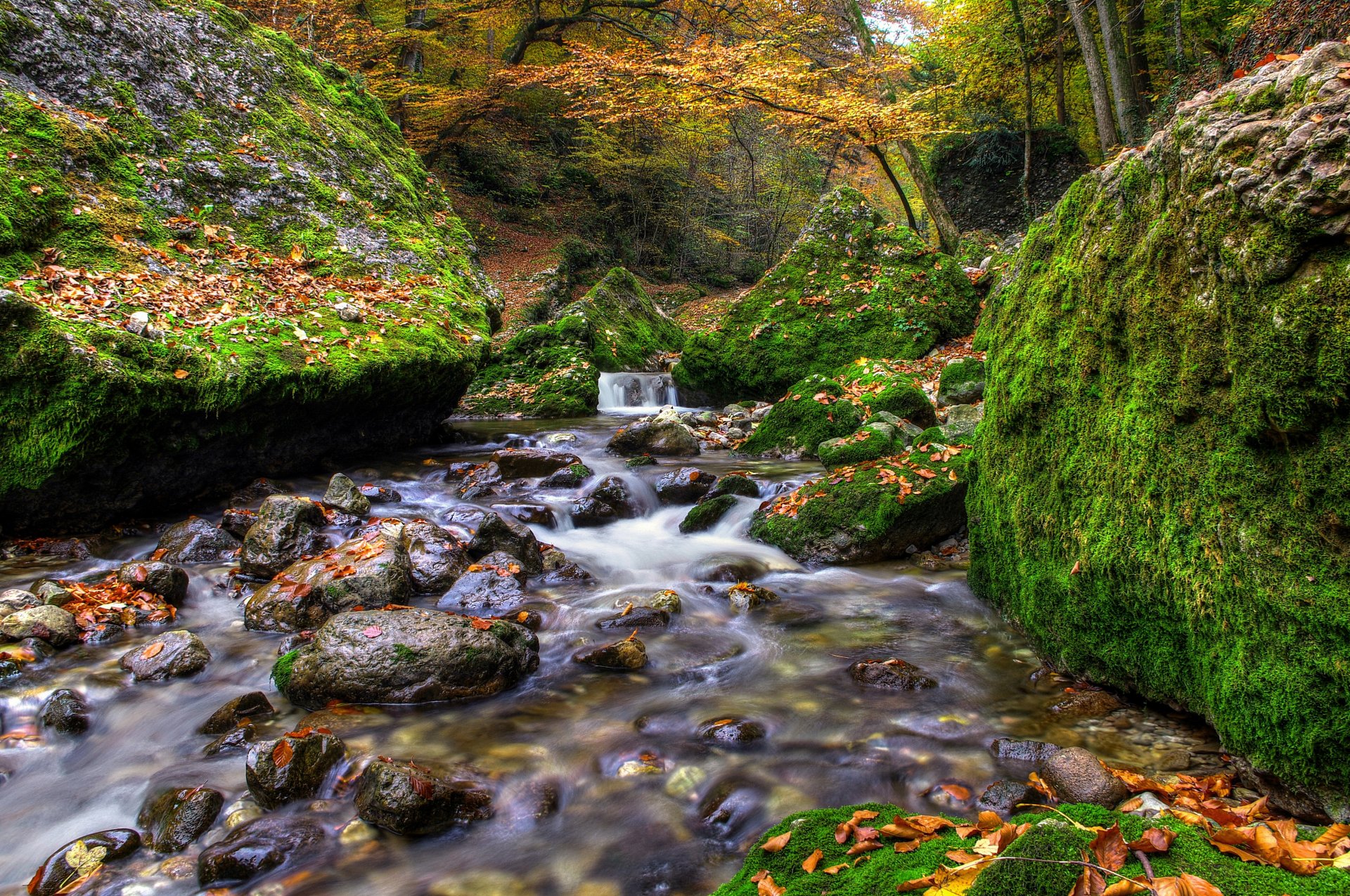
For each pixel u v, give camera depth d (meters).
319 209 8.30
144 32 8.02
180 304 6.14
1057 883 1.72
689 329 21.23
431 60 24.20
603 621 4.37
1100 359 3.38
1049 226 4.20
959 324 11.53
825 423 8.25
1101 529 3.25
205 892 2.42
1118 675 3.28
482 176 25.97
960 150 19.89
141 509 5.72
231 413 5.81
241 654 3.95
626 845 2.62
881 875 2.04
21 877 2.55
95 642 3.98
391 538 4.78
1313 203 2.22
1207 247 2.67
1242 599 2.52
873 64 16.66
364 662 3.46
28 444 4.93
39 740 3.22
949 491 5.51
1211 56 12.84
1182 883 1.67
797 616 4.57
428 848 2.61
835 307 11.59
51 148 6.40
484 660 3.59
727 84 15.15
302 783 2.82
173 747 3.19
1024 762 2.93
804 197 29.62
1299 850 1.94
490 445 8.95
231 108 8.42
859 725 3.29
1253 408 2.45
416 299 8.13
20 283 5.35
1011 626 4.22
